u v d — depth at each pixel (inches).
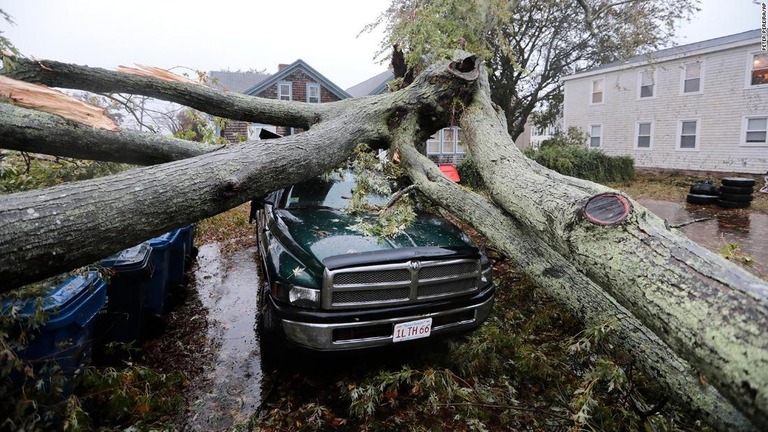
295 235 107.2
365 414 89.4
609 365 70.7
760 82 537.0
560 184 72.9
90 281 84.7
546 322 118.6
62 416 71.4
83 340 83.3
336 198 144.9
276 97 649.0
